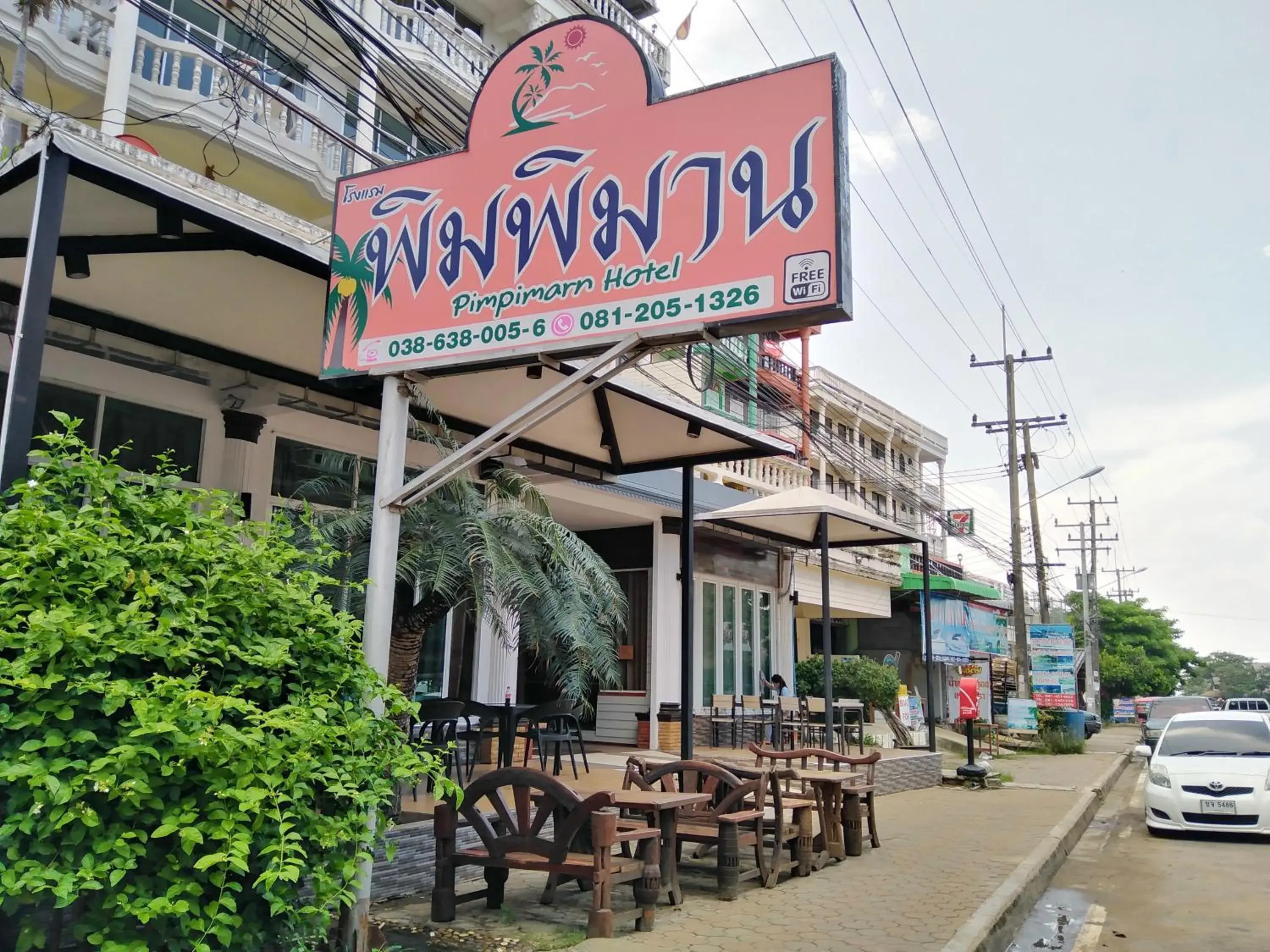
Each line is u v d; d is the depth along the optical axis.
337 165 15.66
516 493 8.19
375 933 5.38
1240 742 13.60
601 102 5.77
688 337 5.38
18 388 4.72
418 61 17.02
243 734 3.74
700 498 17.75
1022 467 34.53
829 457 29.38
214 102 13.38
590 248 5.64
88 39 12.69
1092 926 7.84
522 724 12.43
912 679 31.98
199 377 8.50
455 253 6.05
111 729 3.64
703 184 5.39
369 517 7.20
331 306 6.36
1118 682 65.62
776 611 20.48
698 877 8.18
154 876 3.59
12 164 5.23
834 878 8.31
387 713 4.82
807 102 5.22
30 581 3.72
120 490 4.30
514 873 7.97
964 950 6.12
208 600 4.12
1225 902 8.73
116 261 6.43
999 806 14.14
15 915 3.67
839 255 5.00
